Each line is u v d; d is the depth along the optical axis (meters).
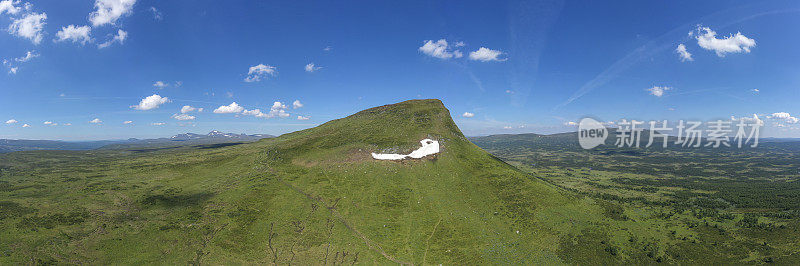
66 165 154.25
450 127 144.12
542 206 90.25
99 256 61.56
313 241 73.38
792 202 140.12
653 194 170.12
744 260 70.06
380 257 70.00
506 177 106.62
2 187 104.44
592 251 73.69
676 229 83.44
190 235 70.94
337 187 99.56
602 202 96.94
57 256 59.62
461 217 86.25
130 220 76.62
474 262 70.06
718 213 101.06
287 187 98.69
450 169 110.19
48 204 84.50
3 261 55.53
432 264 69.06
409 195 95.88
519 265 69.88
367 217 84.81
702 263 69.44
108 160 176.12
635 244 75.75
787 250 72.44
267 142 193.62
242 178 109.75
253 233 74.12
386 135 135.62
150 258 62.78
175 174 124.69
